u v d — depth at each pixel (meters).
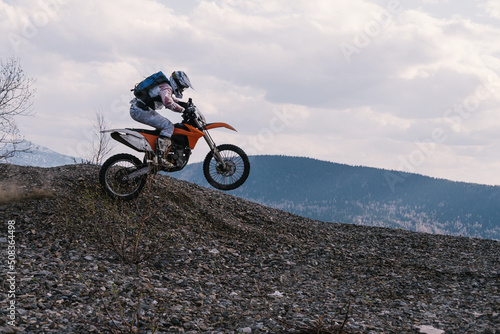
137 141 7.09
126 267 5.63
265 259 6.99
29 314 3.65
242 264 6.64
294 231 8.69
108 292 4.47
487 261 7.48
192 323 3.91
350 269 6.86
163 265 6.01
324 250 7.71
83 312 3.90
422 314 4.54
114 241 6.48
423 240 8.84
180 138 7.29
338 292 5.55
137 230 7.04
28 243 6.08
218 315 4.23
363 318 4.29
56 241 6.23
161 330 3.70
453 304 5.00
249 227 8.40
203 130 7.51
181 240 7.10
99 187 7.90
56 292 4.27
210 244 7.25
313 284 5.95
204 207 8.55
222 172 7.73
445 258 7.65
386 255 7.69
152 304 4.32
